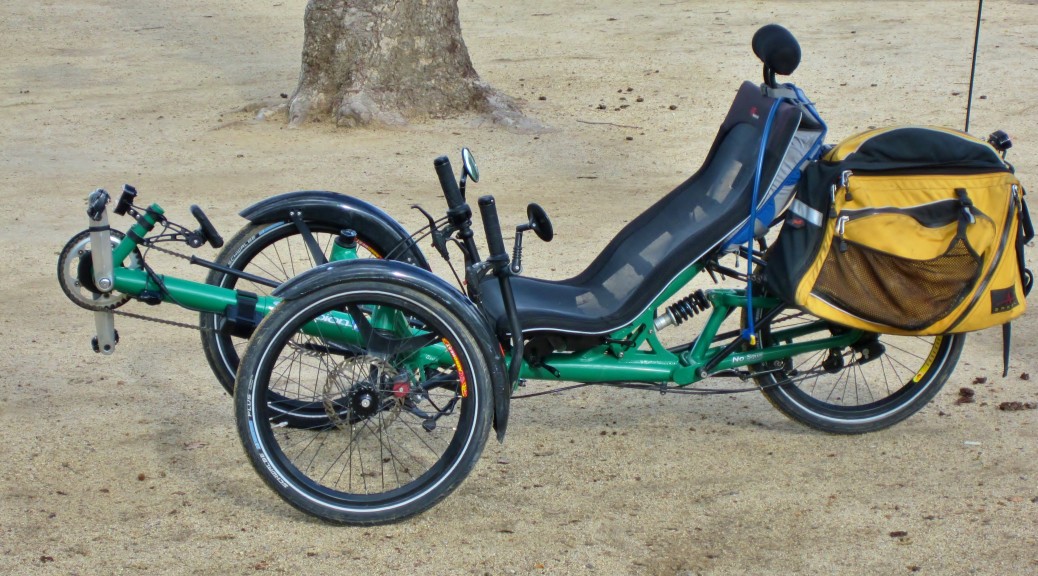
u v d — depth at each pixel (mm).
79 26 16344
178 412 4465
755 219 3850
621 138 9953
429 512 3674
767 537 3512
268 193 8227
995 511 3643
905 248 3613
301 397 4516
